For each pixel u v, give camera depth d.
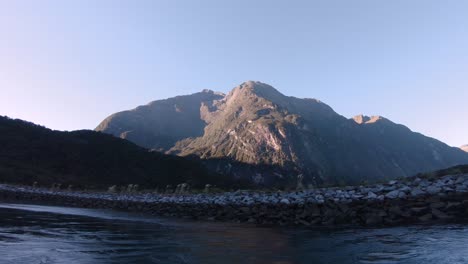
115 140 121.31
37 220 20.64
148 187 89.19
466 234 12.12
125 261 10.10
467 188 15.87
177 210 28.77
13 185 56.03
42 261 9.73
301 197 21.72
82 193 48.00
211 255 11.02
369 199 18.03
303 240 13.77
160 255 10.96
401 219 16.05
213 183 108.50
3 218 20.69
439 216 15.29
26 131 105.94
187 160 125.06
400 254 10.16
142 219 24.61
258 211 22.58
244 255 11.03
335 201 19.36
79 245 12.42
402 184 18.73
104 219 23.80
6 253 10.45
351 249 11.38
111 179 91.00
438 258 9.42
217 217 24.81
